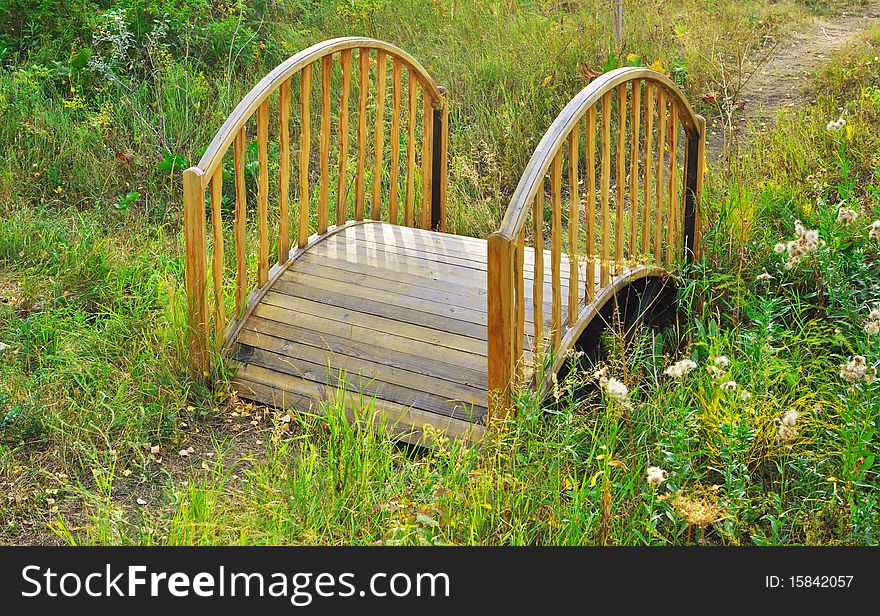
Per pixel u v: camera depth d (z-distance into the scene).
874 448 3.95
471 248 5.42
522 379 4.21
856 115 7.30
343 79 5.58
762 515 3.85
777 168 6.69
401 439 4.35
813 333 5.03
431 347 4.64
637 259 5.37
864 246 5.48
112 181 7.13
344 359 4.71
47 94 7.90
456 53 9.00
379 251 5.41
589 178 4.68
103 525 3.66
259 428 4.57
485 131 7.85
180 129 7.62
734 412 4.03
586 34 8.98
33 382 4.68
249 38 8.81
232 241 6.43
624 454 4.08
